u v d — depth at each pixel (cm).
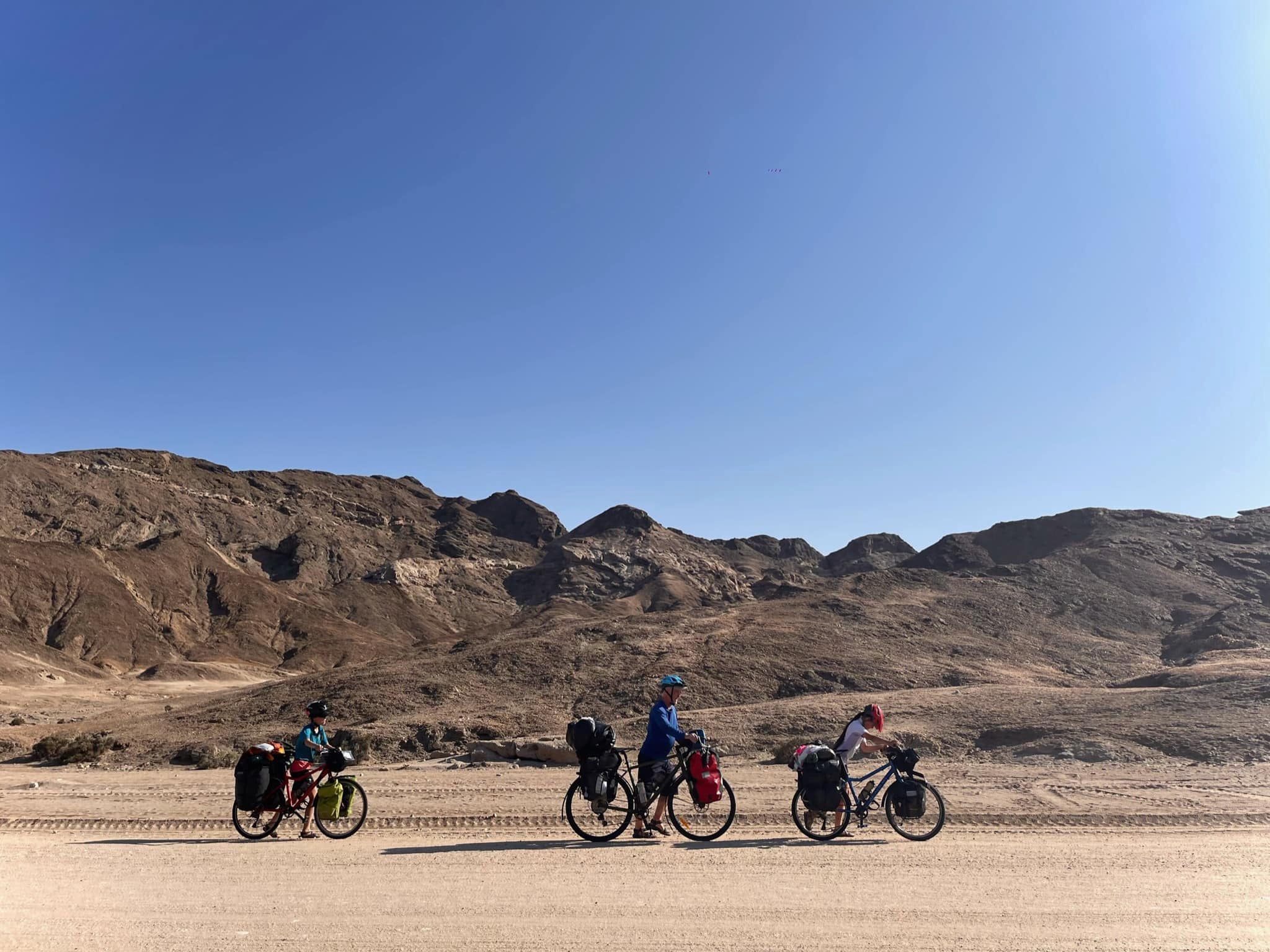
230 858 927
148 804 1520
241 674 9831
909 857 886
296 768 1100
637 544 16100
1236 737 2105
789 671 3872
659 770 1007
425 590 15462
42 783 1939
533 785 1730
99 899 738
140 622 10756
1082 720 2422
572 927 633
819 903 695
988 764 2095
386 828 1202
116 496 15738
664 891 738
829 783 1003
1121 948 577
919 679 3853
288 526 17888
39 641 9688
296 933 629
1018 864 846
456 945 597
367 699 3366
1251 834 1094
